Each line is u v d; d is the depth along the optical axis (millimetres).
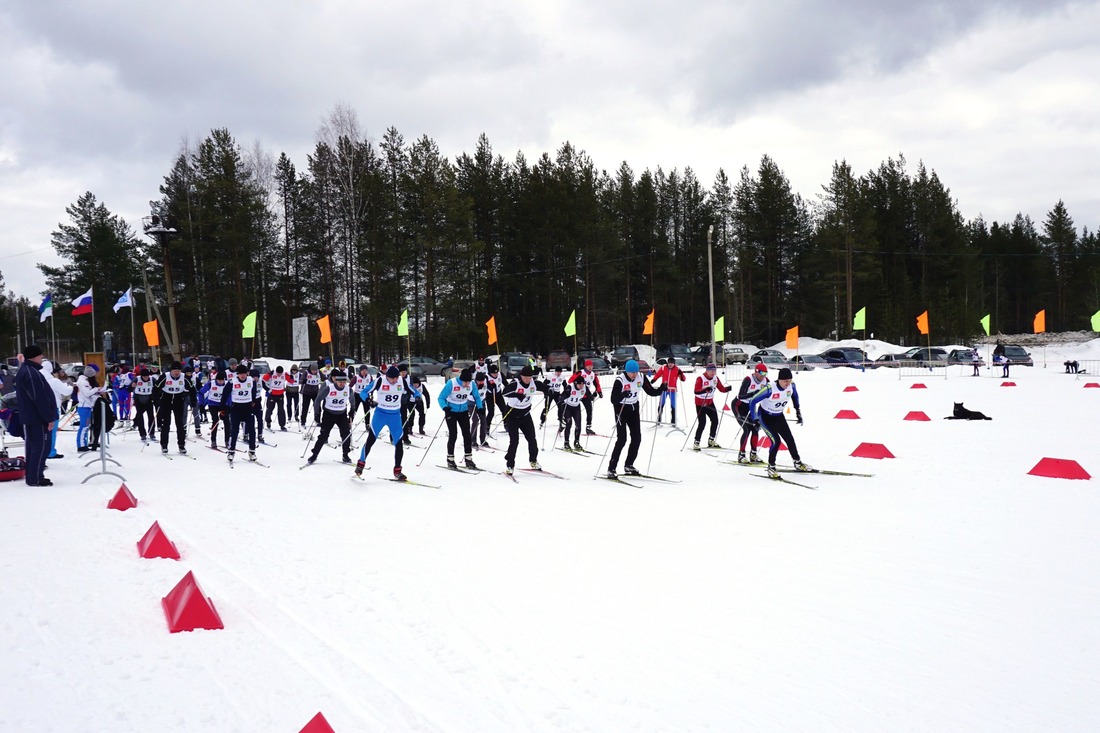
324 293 47750
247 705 3414
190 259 45438
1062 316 76125
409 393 14828
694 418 18812
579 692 3635
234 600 4969
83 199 47688
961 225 67125
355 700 3500
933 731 3273
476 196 48312
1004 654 4117
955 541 6523
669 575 5598
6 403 13961
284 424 17891
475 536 6879
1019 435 13273
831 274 54906
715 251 60062
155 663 3881
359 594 5129
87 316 48156
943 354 42344
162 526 7191
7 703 3342
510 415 10688
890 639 4328
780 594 5137
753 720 3359
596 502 8609
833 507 8102
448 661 3996
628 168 56875
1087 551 6152
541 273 48219
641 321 58219
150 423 15766
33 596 4891
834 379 31750
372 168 43438
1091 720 3367
